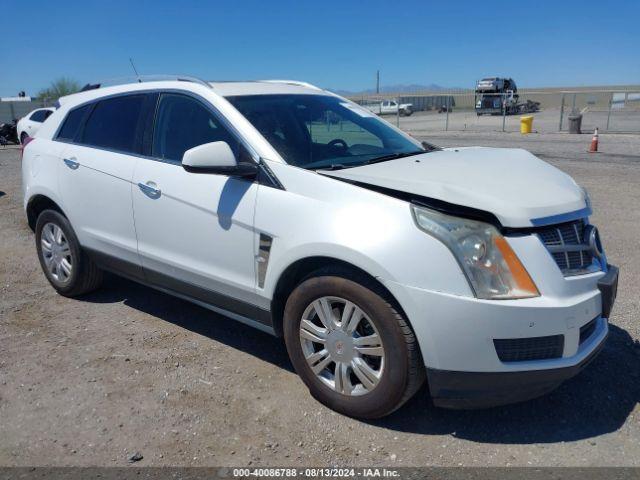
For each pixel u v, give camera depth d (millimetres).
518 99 43594
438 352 2877
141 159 4238
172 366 3914
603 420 3277
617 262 5953
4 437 3158
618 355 3979
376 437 3141
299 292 3326
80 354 4090
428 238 2904
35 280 5664
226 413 3361
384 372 3055
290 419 3301
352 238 3029
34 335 4398
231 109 3842
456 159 3787
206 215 3752
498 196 3025
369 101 34406
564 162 13797
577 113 24078
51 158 4934
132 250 4316
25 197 5242
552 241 3031
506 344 2850
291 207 3326
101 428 3227
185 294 4133
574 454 2984
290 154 3625
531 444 3072
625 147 17469
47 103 35312
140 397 3529
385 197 3096
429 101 51844
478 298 2818
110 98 4699
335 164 3693
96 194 4516
